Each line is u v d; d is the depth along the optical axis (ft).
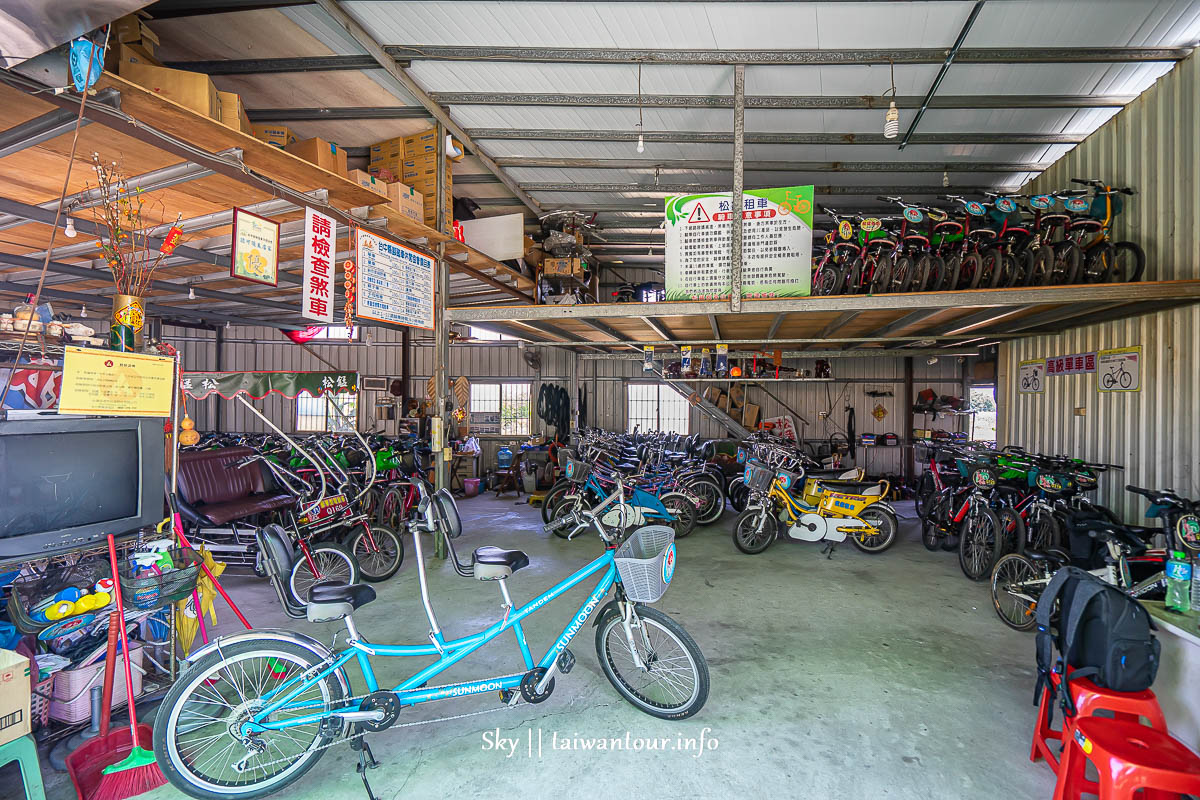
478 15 11.94
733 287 14.67
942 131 16.65
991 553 14.94
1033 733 7.93
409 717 8.34
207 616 9.72
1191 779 5.20
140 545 8.27
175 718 6.33
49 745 7.45
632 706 8.63
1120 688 6.31
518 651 10.50
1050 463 15.33
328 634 11.28
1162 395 14.10
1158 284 12.42
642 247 27.32
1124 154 15.08
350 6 11.56
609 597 13.05
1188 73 13.07
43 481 6.78
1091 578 6.84
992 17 11.99
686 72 14.03
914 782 6.95
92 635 8.14
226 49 12.76
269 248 10.16
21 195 9.61
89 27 4.78
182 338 31.73
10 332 8.18
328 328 33.12
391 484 18.54
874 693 9.05
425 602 7.65
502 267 19.34
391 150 16.83
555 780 7.02
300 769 6.81
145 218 11.12
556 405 32.73
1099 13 11.82
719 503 22.03
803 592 13.94
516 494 28.99
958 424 30.04
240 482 16.01
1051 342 18.66
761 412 31.37
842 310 14.40
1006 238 15.79
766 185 20.35
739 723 8.20
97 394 7.19
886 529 17.71
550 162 18.56
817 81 14.34
